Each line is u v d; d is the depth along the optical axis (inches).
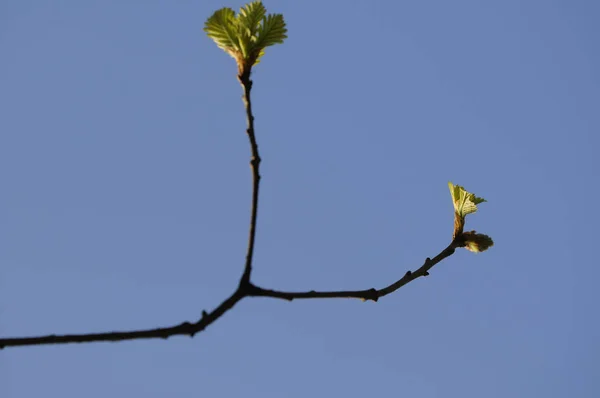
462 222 206.8
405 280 197.2
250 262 174.2
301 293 179.9
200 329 164.4
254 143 181.0
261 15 184.9
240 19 184.5
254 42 184.4
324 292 185.2
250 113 182.9
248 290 172.6
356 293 188.5
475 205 205.8
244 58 184.9
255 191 178.7
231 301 171.0
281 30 185.6
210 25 183.6
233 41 184.4
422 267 201.3
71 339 156.2
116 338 156.9
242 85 184.1
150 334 161.0
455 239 205.6
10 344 152.1
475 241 204.4
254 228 177.0
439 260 203.2
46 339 155.0
